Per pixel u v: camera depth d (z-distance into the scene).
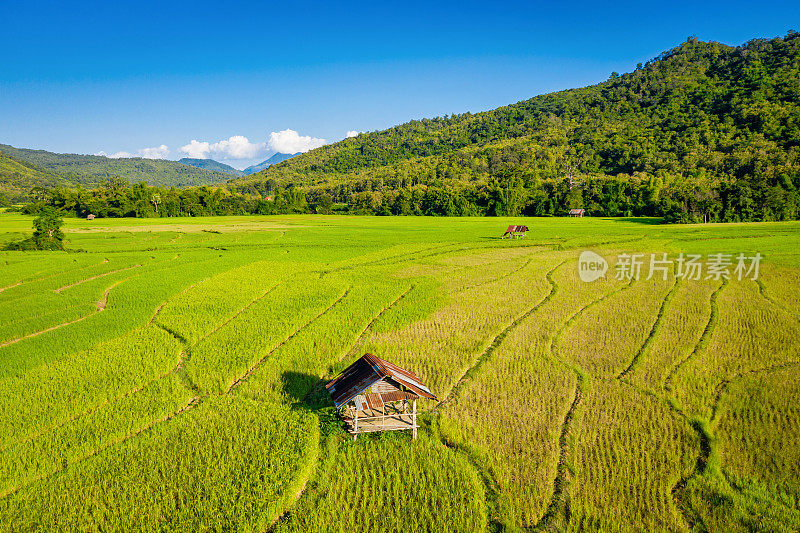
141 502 13.31
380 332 27.70
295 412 18.23
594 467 14.56
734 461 14.66
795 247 52.50
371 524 12.66
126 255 56.06
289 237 75.62
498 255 54.56
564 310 31.39
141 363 22.84
